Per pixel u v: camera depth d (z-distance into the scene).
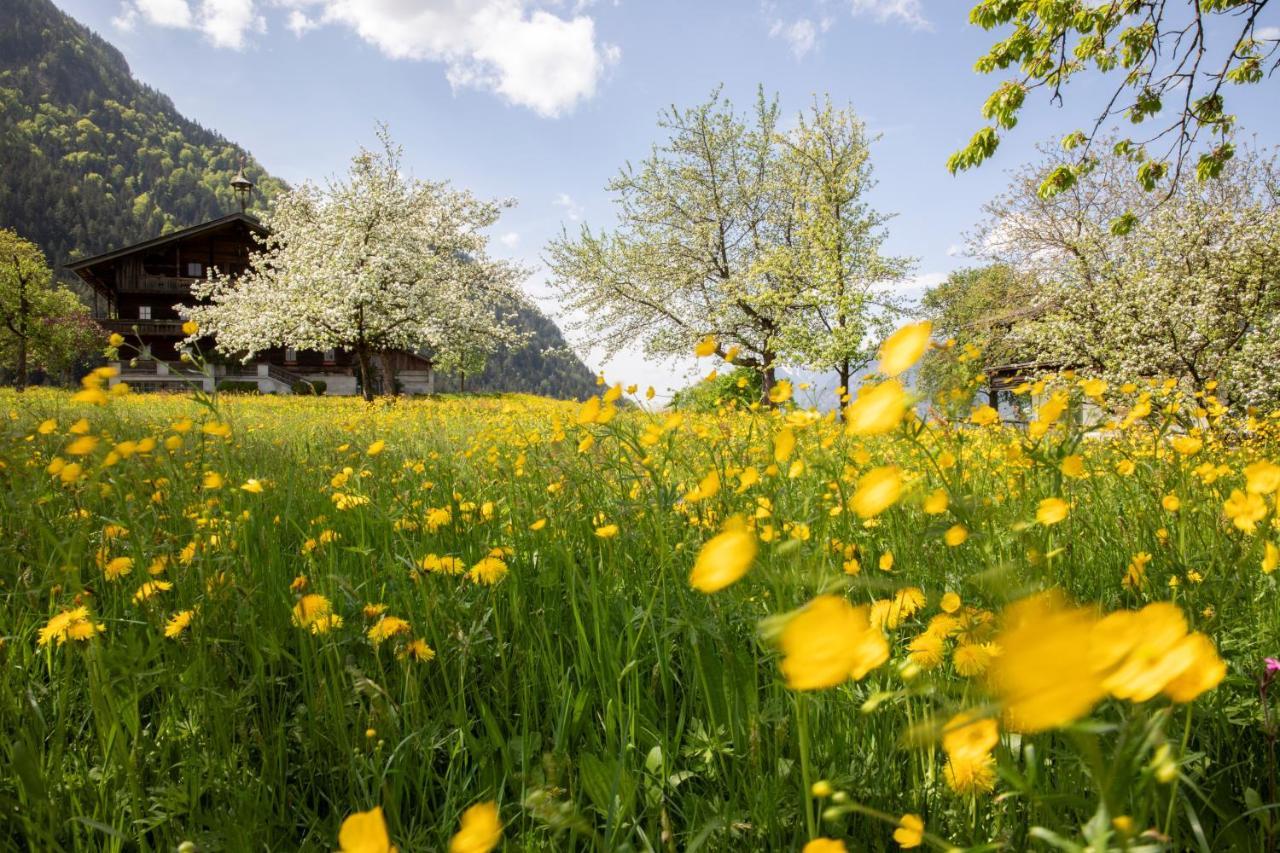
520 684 1.61
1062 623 0.24
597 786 1.11
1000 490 2.10
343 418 9.65
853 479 2.16
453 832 1.18
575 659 1.63
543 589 1.94
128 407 10.46
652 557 1.89
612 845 1.01
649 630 1.65
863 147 19.98
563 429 2.95
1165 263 12.30
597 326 24.00
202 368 2.19
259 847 1.17
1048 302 15.09
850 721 1.29
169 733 1.35
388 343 26.33
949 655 1.17
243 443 4.27
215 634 1.64
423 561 1.78
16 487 2.28
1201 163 6.60
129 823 1.22
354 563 2.13
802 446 2.15
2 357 43.91
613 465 2.08
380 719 1.31
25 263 40.16
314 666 1.59
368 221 24.67
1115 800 0.48
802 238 20.48
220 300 25.58
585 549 2.10
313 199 27.48
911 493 1.04
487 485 2.99
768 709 1.24
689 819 1.18
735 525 0.87
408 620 1.70
